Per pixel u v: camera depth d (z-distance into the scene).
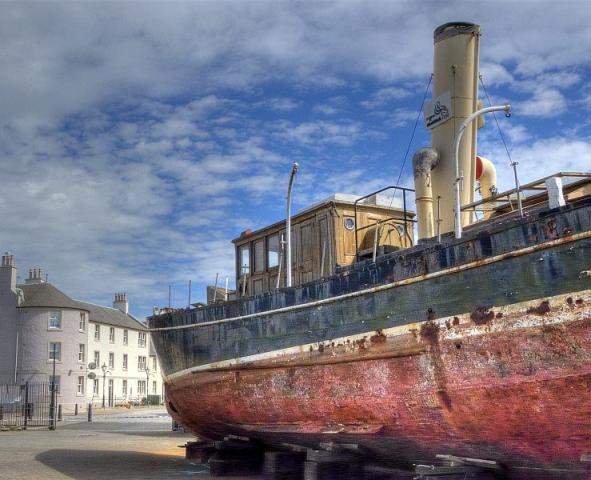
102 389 49.31
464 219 9.66
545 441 6.83
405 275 7.86
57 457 14.14
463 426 7.43
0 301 44.25
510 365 6.76
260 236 13.30
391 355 7.92
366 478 9.27
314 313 9.09
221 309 10.97
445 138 9.86
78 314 45.69
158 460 13.46
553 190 6.75
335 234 11.16
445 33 10.13
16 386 42.34
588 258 6.17
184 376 11.83
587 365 6.18
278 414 9.77
